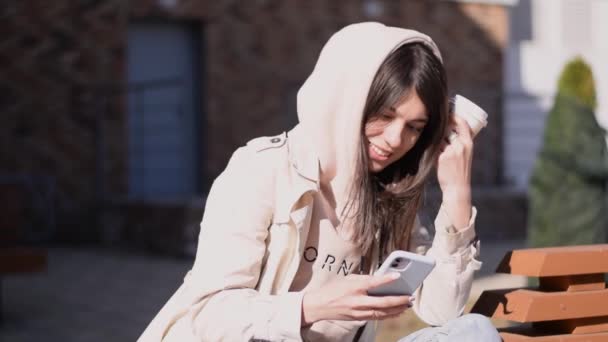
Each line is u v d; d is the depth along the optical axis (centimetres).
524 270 292
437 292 306
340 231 290
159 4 1379
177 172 1434
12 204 916
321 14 1502
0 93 1277
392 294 268
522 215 1505
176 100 1431
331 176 286
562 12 1742
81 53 1323
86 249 1263
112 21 1341
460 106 308
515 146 1662
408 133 285
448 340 268
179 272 1075
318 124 282
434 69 281
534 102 1691
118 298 917
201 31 1439
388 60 277
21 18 1286
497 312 294
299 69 1484
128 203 1281
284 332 265
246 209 279
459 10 1608
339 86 280
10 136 1282
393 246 304
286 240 282
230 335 270
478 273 1039
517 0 1691
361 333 303
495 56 1639
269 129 1466
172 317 291
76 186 1320
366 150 285
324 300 265
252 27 1452
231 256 277
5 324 797
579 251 291
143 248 1255
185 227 1184
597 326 296
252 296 274
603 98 1762
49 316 832
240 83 1446
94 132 1332
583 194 723
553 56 1723
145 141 1403
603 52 1770
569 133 721
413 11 1575
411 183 300
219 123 1433
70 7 1314
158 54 1420
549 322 301
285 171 283
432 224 318
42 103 1300
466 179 307
